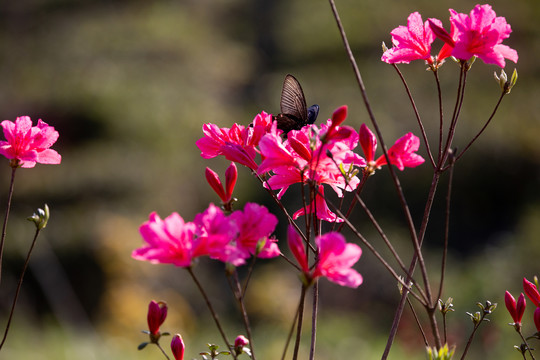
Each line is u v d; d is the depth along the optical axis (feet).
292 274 43.21
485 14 7.40
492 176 51.83
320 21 93.30
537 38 77.25
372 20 89.71
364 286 41.47
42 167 56.44
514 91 66.13
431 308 6.86
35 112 70.23
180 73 83.10
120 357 33.50
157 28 93.45
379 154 50.90
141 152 61.98
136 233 44.01
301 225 45.93
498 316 32.37
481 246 47.75
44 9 96.99
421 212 50.44
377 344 35.73
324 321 38.65
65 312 36.70
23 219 45.96
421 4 91.40
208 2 108.99
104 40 88.89
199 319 40.86
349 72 79.46
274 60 92.07
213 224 6.31
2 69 81.05
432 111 63.57
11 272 39.06
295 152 7.69
